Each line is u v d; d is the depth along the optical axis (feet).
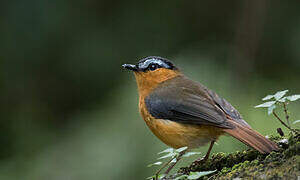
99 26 50.06
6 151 46.73
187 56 41.57
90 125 39.81
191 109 24.56
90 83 49.80
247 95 38.70
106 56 49.19
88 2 49.90
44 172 39.68
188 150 24.99
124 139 36.65
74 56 49.08
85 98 50.29
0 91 49.73
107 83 49.47
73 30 49.11
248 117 34.81
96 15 50.26
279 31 50.42
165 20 51.67
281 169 18.24
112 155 36.19
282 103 20.30
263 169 18.81
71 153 39.01
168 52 49.90
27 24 47.42
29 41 48.01
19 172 41.22
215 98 25.34
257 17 50.80
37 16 47.44
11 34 47.44
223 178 19.58
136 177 35.24
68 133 43.14
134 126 36.96
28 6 47.14
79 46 49.11
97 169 36.37
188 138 24.77
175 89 26.43
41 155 41.50
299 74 47.52
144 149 35.81
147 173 34.99
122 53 49.65
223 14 52.90
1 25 47.24
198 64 39.24
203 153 31.78
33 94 50.49
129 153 36.01
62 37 48.78
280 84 42.80
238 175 19.30
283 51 49.90
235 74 46.70
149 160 35.37
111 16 50.78
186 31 52.06
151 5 51.57
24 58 48.73
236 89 39.34
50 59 49.26
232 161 22.12
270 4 50.72
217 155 22.99
